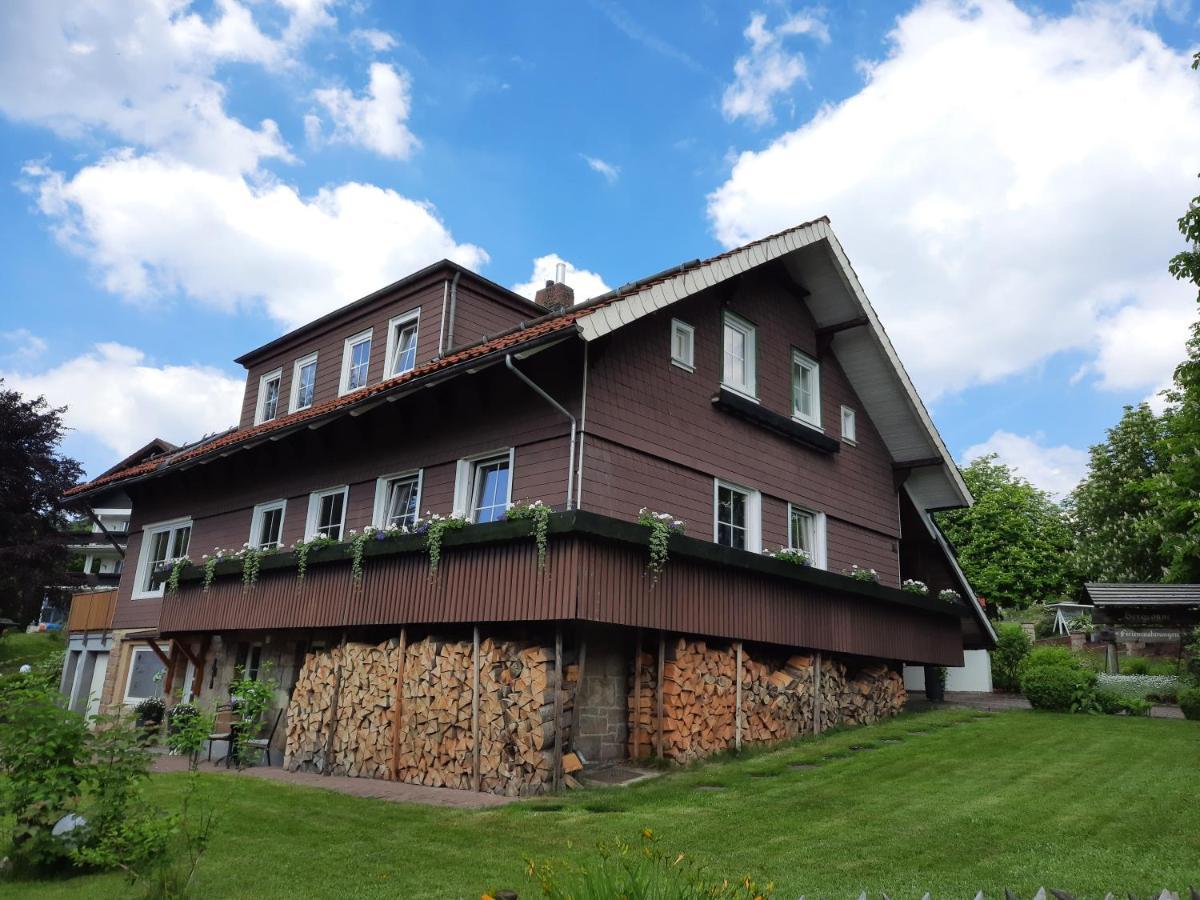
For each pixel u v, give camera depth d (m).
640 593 10.72
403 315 16.30
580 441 11.05
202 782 10.53
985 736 12.89
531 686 10.09
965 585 18.38
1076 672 16.64
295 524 15.34
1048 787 9.21
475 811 8.88
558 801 9.19
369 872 6.67
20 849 6.81
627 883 4.12
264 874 6.62
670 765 11.05
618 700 11.88
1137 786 9.05
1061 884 5.98
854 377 16.98
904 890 5.95
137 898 6.15
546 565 10.12
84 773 6.64
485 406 12.45
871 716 14.99
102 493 19.64
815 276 15.77
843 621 14.70
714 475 13.10
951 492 17.86
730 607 12.27
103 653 20.34
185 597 16.47
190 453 18.53
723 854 6.99
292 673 14.36
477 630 10.69
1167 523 29.28
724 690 12.05
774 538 14.12
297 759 12.34
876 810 8.45
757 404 14.05
